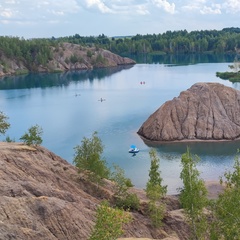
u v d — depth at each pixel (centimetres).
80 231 4284
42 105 16675
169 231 5462
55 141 11144
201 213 3944
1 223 3681
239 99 12444
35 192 4906
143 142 11019
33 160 6244
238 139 11238
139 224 5262
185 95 12425
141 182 8050
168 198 6638
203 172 8506
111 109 15412
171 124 11531
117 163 9206
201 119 11688
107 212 2822
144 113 14475
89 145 6419
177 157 9662
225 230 3350
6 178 5203
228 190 3525
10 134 12056
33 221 4072
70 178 6306
